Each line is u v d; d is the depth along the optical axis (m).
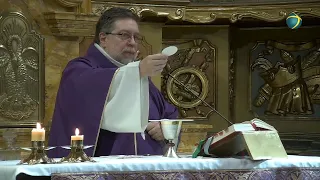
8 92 8.59
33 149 4.47
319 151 11.76
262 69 12.29
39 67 8.84
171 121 5.03
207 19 11.10
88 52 6.37
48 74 8.90
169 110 6.81
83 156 4.55
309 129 12.04
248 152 4.58
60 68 8.97
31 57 8.78
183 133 9.96
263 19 10.95
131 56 6.33
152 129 6.12
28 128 8.48
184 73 11.84
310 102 12.06
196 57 11.91
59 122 5.95
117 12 6.36
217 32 11.89
